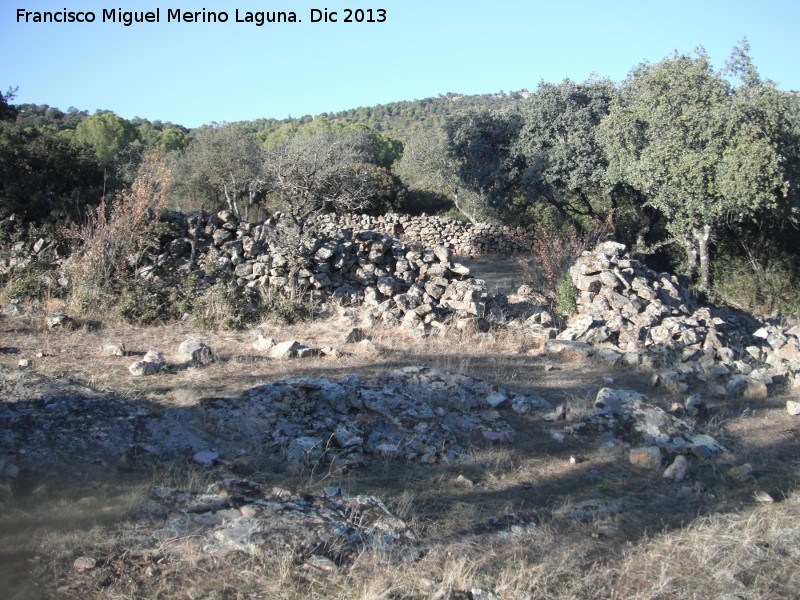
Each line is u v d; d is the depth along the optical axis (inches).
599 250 513.3
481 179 932.0
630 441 253.0
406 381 296.0
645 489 214.2
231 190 1088.2
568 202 901.2
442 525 175.3
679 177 649.6
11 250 482.9
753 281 711.7
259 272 465.1
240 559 146.0
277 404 249.4
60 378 255.3
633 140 713.0
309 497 178.5
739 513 197.2
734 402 312.3
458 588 143.7
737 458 241.9
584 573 158.1
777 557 171.6
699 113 643.5
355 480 202.1
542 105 845.8
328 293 464.8
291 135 2079.2
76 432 203.2
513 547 166.4
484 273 783.1
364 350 369.1
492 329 420.8
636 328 414.0
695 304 510.6
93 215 490.9
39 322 387.5
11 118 607.2
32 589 126.3
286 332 410.0
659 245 754.2
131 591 130.3
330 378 308.3
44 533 147.1
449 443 239.1
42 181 522.6
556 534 176.6
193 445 211.3
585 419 263.3
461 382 298.5
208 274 461.1
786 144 657.6
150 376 297.0
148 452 201.5
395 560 154.6
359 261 477.1
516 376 336.5
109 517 157.1
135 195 498.0
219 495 172.1
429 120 3161.9
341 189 865.5
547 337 412.2
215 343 374.9
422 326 407.5
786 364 386.6
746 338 446.3
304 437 226.1
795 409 293.3
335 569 147.2
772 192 649.0
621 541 176.4
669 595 151.9
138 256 458.9
